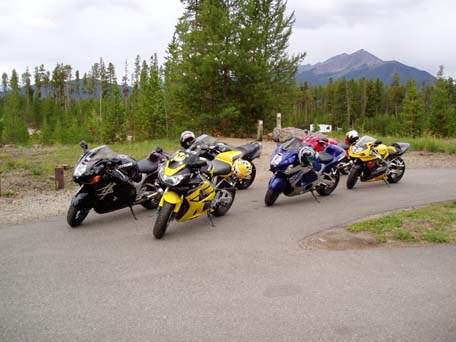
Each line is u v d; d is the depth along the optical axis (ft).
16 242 21.49
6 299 14.89
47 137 176.24
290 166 28.22
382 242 20.38
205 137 24.73
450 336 12.07
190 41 76.69
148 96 117.91
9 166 47.16
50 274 17.17
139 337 12.25
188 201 23.08
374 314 13.37
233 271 17.20
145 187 27.45
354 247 19.84
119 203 25.75
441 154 58.23
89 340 12.13
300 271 17.03
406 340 11.89
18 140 191.31
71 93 439.22
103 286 15.90
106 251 20.02
